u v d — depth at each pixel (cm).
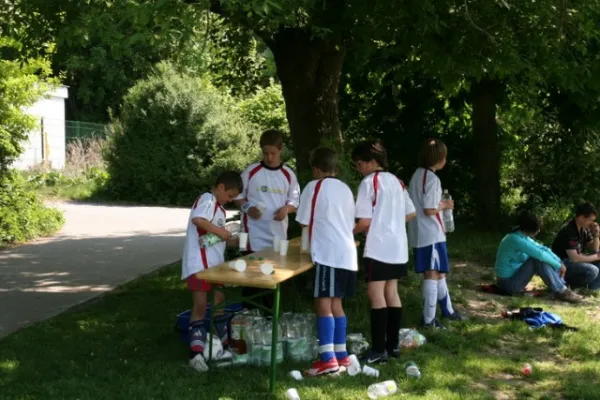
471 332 658
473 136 1289
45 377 521
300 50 884
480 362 564
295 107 907
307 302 738
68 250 1133
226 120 2089
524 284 812
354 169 784
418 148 1285
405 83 1274
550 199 1330
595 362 571
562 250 849
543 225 1246
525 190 1378
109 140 2130
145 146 2061
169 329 651
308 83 897
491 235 1221
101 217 1655
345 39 852
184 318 597
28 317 701
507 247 816
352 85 1317
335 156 548
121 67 3672
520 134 1387
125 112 2094
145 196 2086
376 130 1330
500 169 1402
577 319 707
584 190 1312
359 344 596
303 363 558
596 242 858
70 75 3544
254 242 641
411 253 922
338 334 542
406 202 579
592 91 1060
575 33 777
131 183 2098
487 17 707
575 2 738
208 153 2048
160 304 753
